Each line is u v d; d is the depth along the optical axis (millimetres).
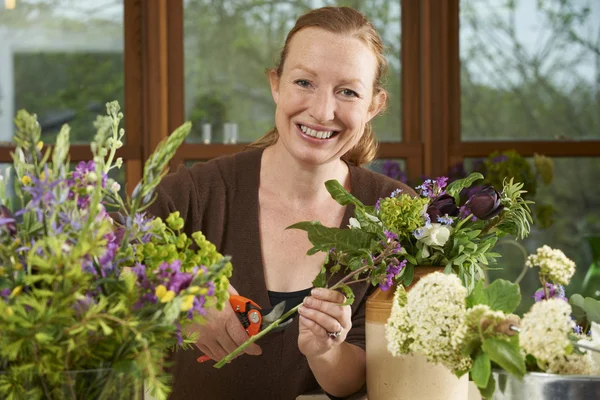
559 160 4059
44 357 785
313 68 1403
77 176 840
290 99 1429
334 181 1158
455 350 908
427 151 3916
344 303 1154
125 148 3689
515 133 4027
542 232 4023
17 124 821
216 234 1574
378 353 1130
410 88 3947
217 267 823
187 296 806
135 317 809
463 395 1128
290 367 1524
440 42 3904
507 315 939
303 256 1562
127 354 823
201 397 1557
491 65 4000
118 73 3719
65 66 3678
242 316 1312
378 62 1523
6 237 810
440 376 1100
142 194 859
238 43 3814
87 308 787
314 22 1429
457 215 1173
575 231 4066
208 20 3783
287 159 1551
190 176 1615
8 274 796
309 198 1586
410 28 3932
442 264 1147
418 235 1104
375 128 3943
